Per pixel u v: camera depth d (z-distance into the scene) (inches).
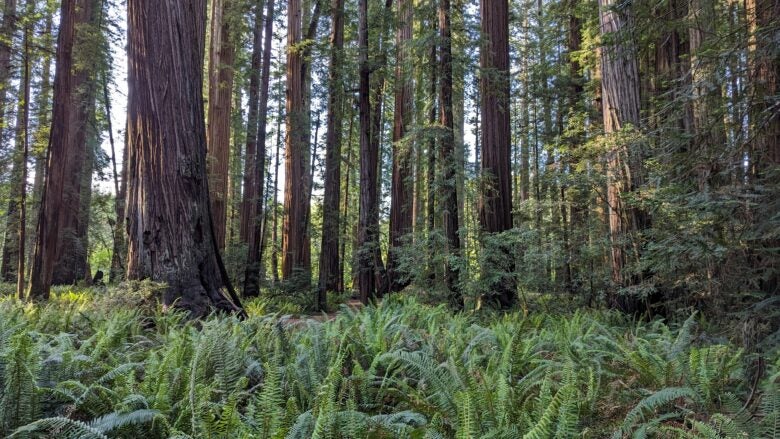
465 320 289.9
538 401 139.4
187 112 293.6
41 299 412.2
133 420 117.6
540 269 358.0
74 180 714.8
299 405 148.3
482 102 425.1
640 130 260.5
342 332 214.4
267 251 917.2
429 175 439.5
